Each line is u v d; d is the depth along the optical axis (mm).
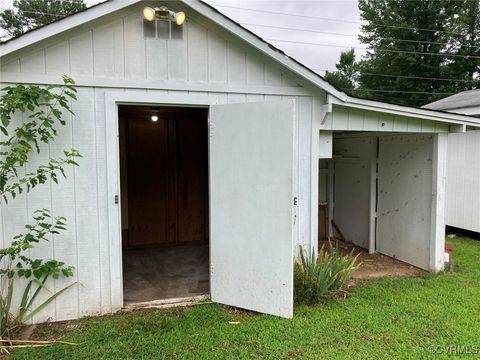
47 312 3498
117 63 3545
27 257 3430
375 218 6086
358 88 23609
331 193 7188
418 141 5184
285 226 3506
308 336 3150
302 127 4211
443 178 4922
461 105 7586
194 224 6855
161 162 6629
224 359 2803
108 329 3266
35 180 3186
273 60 3969
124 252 6156
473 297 4043
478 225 7020
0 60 3242
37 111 3369
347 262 4305
